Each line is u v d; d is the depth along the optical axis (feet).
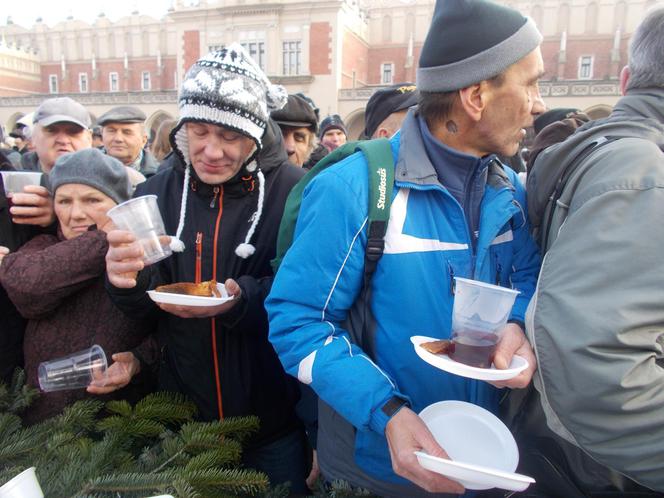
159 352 6.09
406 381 4.13
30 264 5.21
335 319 4.17
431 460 3.12
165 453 4.60
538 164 4.51
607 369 3.02
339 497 4.39
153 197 4.84
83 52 131.85
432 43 4.00
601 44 99.81
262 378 5.87
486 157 4.33
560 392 3.26
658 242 3.12
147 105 103.19
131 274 4.90
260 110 5.38
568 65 101.86
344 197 3.95
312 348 3.84
